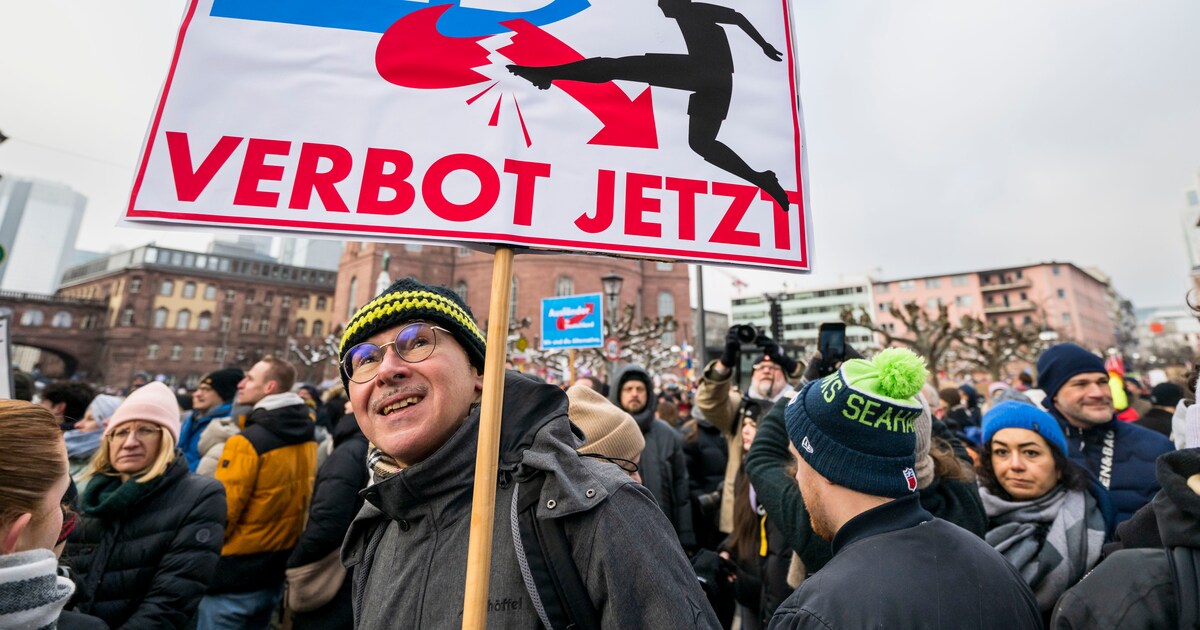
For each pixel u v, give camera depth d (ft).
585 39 4.26
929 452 5.54
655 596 3.19
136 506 6.72
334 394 15.69
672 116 4.27
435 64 4.00
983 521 5.45
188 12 3.87
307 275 194.29
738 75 4.51
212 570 6.83
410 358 3.89
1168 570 3.71
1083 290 222.07
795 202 4.36
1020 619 3.36
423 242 3.69
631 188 4.04
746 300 263.70
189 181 3.59
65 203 632.79
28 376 10.01
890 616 3.22
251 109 3.76
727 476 10.96
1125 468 7.72
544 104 4.06
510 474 3.74
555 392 4.12
